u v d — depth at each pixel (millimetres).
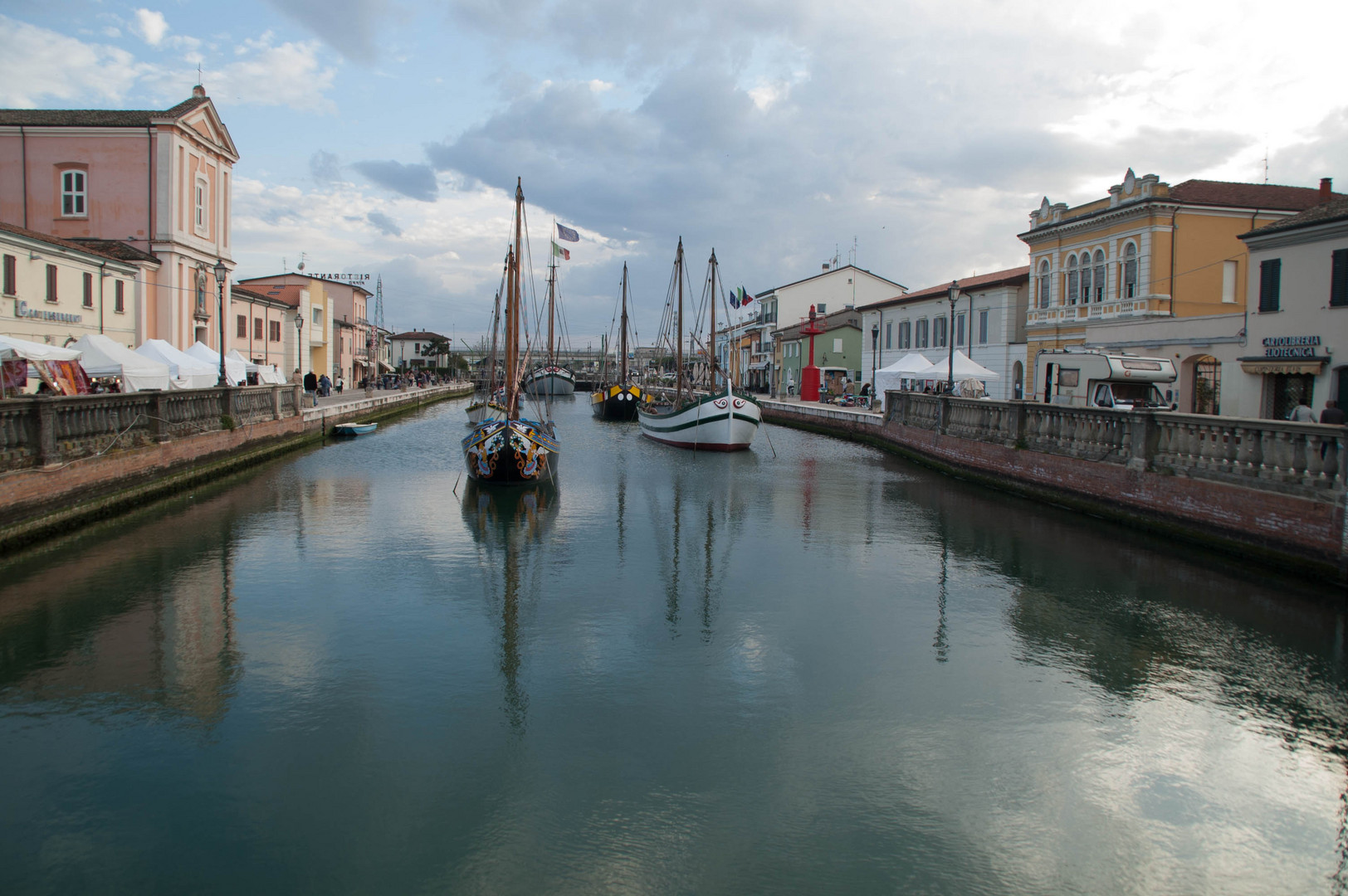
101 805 7203
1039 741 8461
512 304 26891
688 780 7707
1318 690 9570
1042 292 40688
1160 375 24578
